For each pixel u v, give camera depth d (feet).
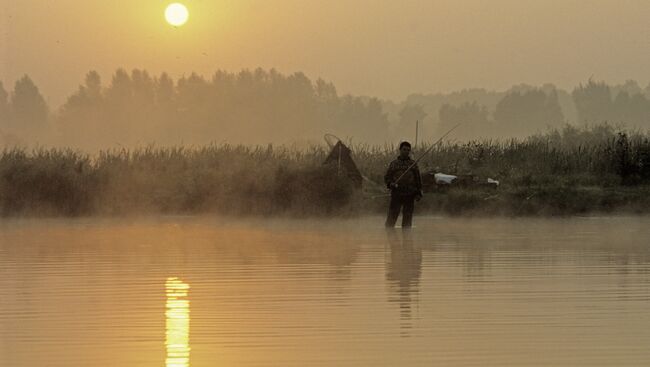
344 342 72.54
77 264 116.67
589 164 221.05
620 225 171.12
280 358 67.92
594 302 87.97
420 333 75.25
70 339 73.82
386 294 93.09
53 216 193.36
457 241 142.92
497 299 89.86
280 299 90.53
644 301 88.33
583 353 68.64
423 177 200.34
